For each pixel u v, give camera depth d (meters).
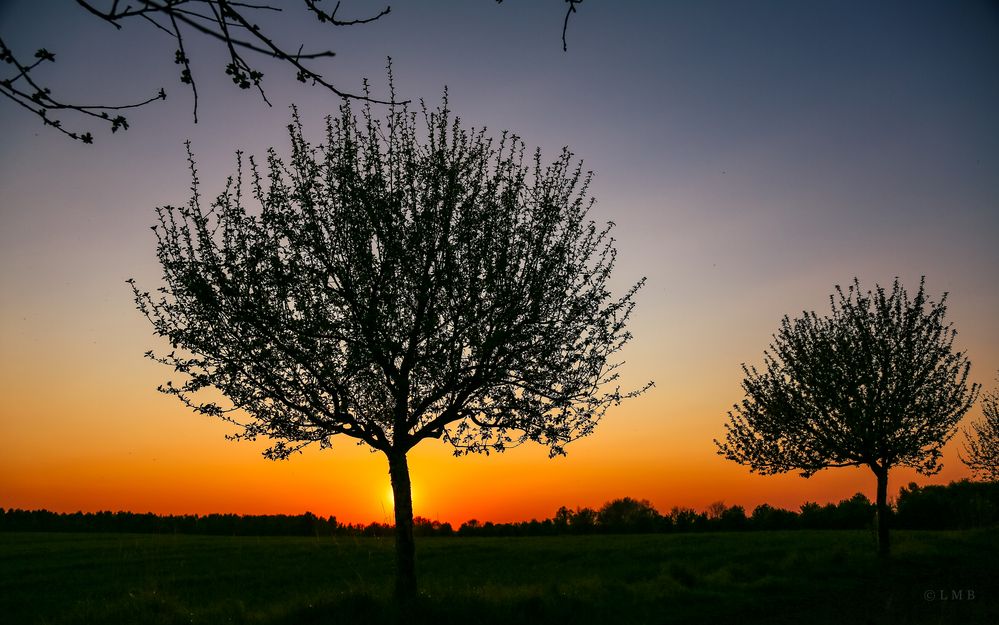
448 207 17.91
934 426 29.31
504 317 17.64
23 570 44.22
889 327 29.86
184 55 3.78
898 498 79.94
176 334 16.36
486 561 44.50
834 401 29.69
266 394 17.28
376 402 18.19
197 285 16.19
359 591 18.44
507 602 18.23
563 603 18.47
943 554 30.22
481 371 17.97
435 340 17.67
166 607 21.22
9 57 3.62
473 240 17.97
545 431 18.06
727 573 25.42
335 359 17.56
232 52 3.74
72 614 22.56
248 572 40.81
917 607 18.45
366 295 17.59
